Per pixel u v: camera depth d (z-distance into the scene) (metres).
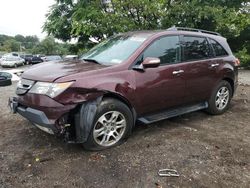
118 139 4.39
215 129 5.28
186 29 5.61
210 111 6.04
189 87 5.30
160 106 4.93
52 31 15.29
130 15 12.52
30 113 4.03
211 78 5.77
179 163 3.91
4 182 3.39
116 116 4.30
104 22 12.11
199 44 5.67
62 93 3.82
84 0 13.55
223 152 4.29
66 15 15.23
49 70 4.25
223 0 15.67
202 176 3.60
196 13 13.26
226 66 6.09
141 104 4.60
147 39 4.82
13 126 5.23
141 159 3.99
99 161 3.91
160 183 3.42
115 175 3.57
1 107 6.56
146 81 4.59
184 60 5.26
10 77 10.30
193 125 5.46
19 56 44.22
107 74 4.22
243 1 16.06
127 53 4.66
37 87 3.98
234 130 5.26
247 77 13.24
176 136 4.86
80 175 3.55
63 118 3.88
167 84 4.89
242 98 8.03
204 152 4.27
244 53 16.44
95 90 4.01
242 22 15.29
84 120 3.94
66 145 4.39
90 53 5.39
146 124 5.20
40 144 4.42
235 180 3.54
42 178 3.48
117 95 4.27
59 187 3.31
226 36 16.39
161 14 12.30
